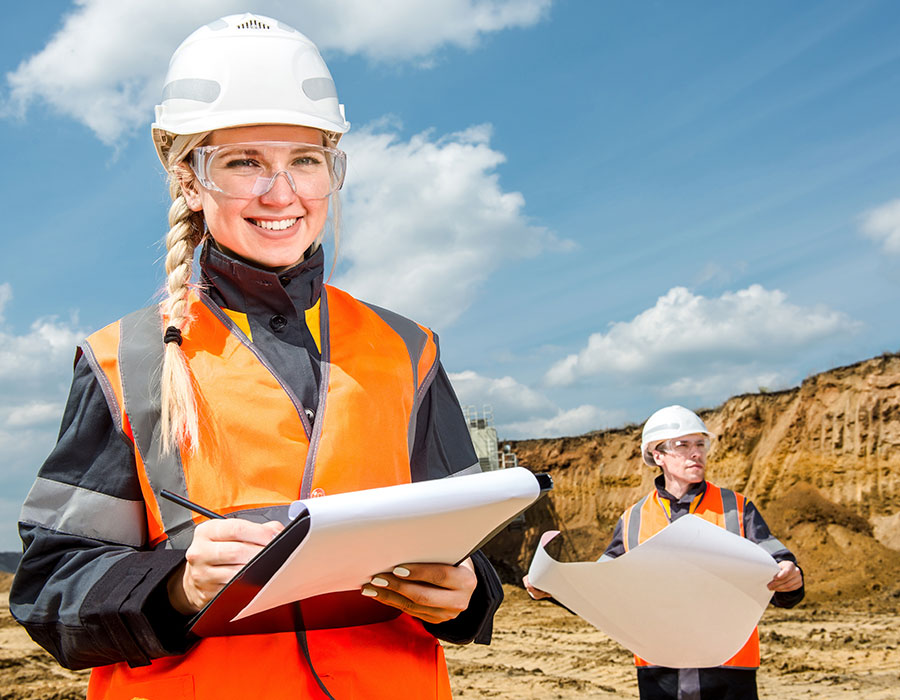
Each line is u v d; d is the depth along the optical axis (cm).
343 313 184
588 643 1631
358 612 152
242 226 170
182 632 147
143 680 149
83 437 160
